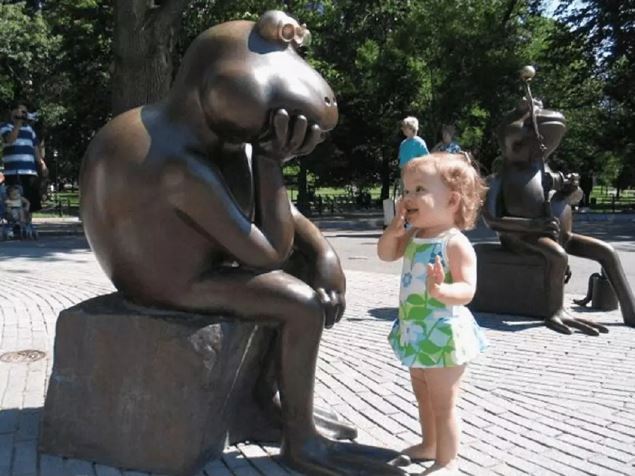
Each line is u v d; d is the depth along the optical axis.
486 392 4.39
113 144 3.06
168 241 3.01
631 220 22.83
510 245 6.87
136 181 2.97
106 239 3.11
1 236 13.77
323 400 4.18
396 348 3.10
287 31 3.00
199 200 2.91
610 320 6.75
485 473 3.19
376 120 27.55
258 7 18.78
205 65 2.97
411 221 3.09
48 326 5.95
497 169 6.94
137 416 3.12
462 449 3.46
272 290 3.02
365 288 8.46
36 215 23.88
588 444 3.54
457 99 23.39
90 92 22.55
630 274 10.06
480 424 3.82
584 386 4.54
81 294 7.42
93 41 20.42
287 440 3.14
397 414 3.96
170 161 2.94
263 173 3.04
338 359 5.08
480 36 23.30
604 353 5.44
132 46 12.34
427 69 24.47
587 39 25.14
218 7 18.27
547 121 6.47
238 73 2.87
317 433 3.13
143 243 3.02
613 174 45.31
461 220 3.06
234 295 3.04
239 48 2.94
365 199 30.88
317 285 3.36
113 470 3.13
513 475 3.18
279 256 3.05
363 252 12.98
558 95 28.08
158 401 3.09
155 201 2.96
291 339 3.04
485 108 23.70
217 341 3.05
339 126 27.66
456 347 2.93
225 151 3.14
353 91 26.33
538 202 6.60
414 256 3.07
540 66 26.17
